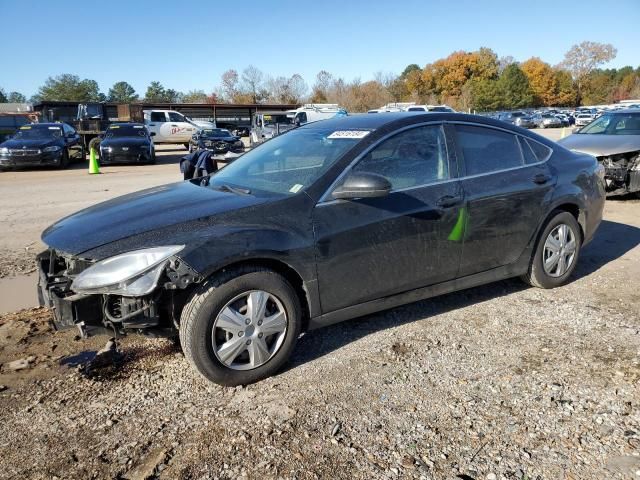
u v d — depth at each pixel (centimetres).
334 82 7606
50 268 336
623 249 606
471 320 411
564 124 4981
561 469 243
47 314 450
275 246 316
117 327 309
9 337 402
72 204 1015
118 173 1645
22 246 689
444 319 414
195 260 293
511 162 434
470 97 7938
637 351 352
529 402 296
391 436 270
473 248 404
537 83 9044
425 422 281
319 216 337
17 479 245
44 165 1747
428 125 397
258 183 381
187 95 9269
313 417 288
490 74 8506
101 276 293
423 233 374
